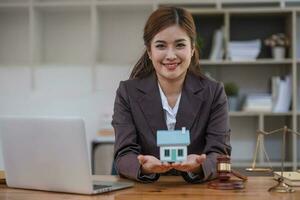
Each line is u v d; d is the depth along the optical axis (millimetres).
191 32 1379
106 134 3252
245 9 3225
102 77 3514
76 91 3555
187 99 1479
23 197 1197
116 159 1440
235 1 3398
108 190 1228
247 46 3270
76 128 1167
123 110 1500
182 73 1412
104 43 3598
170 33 1335
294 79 3213
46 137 1222
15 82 3586
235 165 3230
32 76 3539
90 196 1183
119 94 1532
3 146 1323
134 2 3395
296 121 3285
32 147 1257
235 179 1335
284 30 3494
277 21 3518
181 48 1358
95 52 3449
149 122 1472
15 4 3424
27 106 3580
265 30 3516
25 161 1287
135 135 1475
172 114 1483
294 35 3205
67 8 3537
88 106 3537
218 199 1113
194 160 1244
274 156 3504
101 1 3469
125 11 3592
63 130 1187
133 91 1502
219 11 3229
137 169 1316
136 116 1482
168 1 3387
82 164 1185
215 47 3307
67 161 1205
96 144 3023
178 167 1224
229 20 3445
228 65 3488
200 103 1476
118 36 3596
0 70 3590
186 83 1497
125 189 1266
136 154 1417
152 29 1355
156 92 1486
